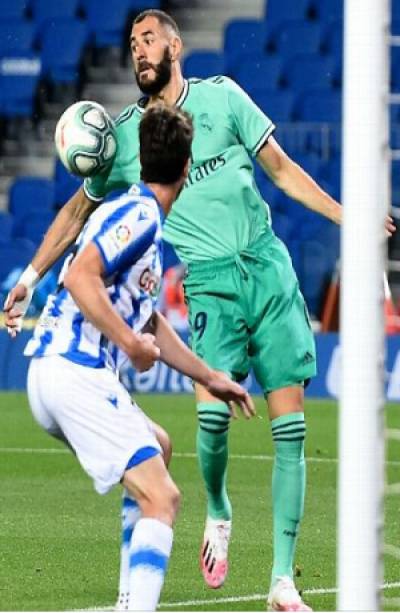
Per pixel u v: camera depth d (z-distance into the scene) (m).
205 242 20.73
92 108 20.41
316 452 37.88
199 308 20.80
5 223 64.69
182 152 16.38
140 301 16.23
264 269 20.55
